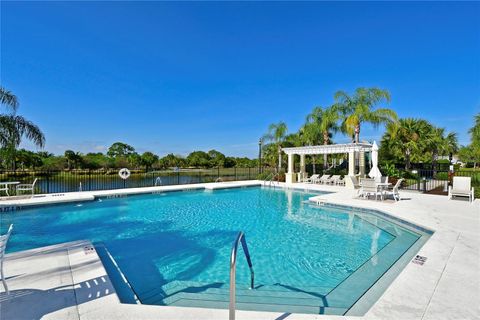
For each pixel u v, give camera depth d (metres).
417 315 2.62
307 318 2.61
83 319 2.56
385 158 28.12
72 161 36.53
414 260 4.09
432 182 17.92
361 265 4.79
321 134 23.94
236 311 2.73
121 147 56.78
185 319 2.57
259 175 23.81
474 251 4.50
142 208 10.75
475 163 39.41
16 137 11.17
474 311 2.69
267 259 5.30
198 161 51.53
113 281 3.97
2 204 9.32
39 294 3.05
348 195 12.23
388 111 18.81
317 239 6.60
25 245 6.18
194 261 5.21
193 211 10.23
